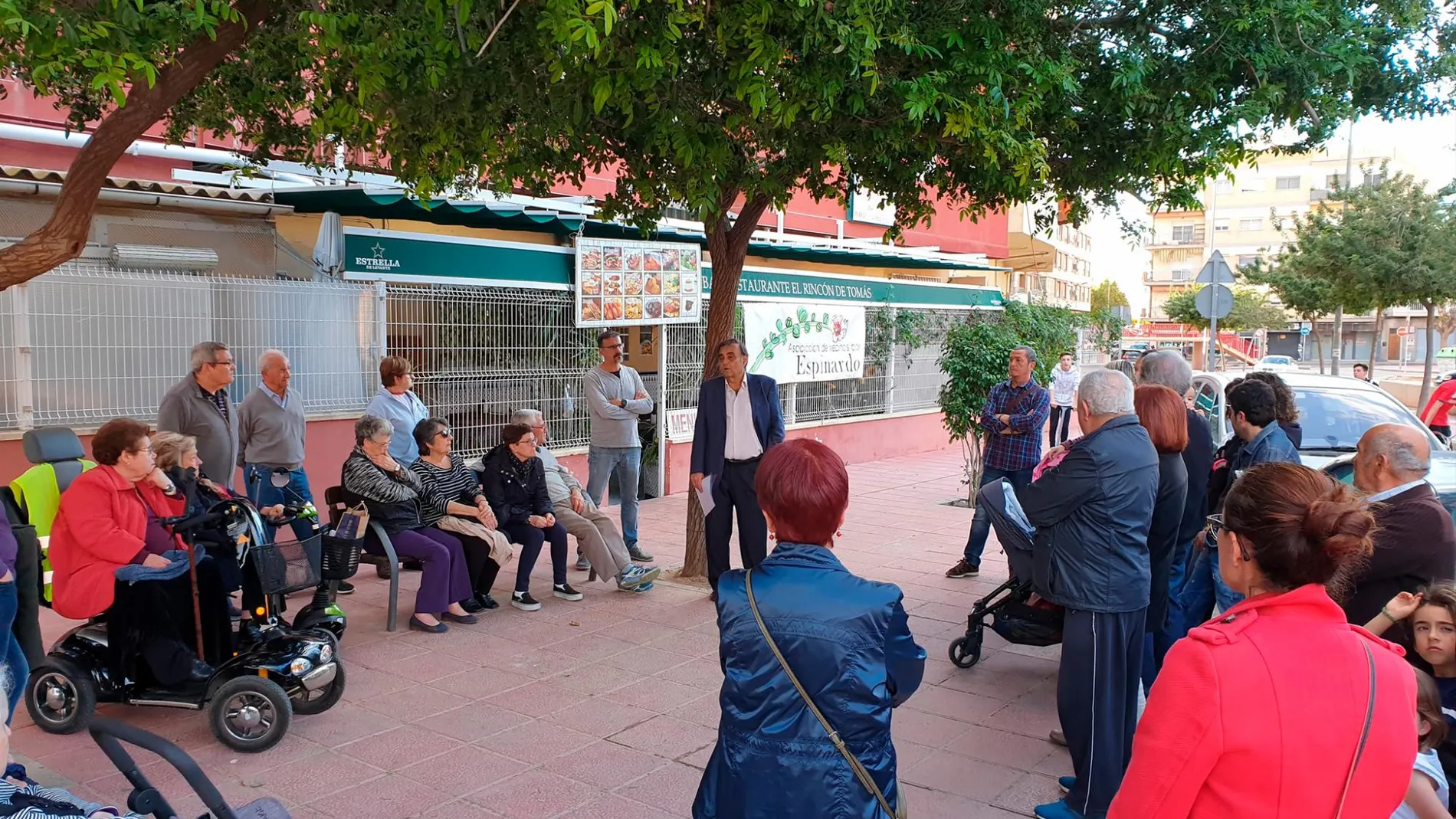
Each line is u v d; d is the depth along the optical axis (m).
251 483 7.21
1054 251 23.64
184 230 8.30
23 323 7.06
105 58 3.70
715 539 6.81
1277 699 1.80
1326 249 24.61
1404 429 4.04
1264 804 1.79
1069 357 17.20
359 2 4.98
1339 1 6.30
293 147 7.16
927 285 16.75
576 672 5.70
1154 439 4.37
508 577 8.00
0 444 6.96
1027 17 5.95
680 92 5.77
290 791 4.18
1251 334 63.50
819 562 2.42
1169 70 6.46
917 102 5.43
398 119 5.55
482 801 4.11
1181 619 5.41
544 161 6.81
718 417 6.71
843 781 2.27
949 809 4.13
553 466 7.53
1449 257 22.50
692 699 5.28
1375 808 1.82
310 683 4.71
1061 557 3.98
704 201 6.03
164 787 4.19
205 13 4.32
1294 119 6.67
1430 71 6.71
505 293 10.10
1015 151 5.68
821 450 2.51
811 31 5.05
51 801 2.38
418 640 6.27
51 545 4.70
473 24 5.02
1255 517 1.90
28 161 9.01
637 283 11.11
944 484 13.26
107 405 7.49
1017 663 5.96
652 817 3.98
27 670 4.31
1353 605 4.00
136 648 4.72
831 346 14.42
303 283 8.53
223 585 4.93
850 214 17.28
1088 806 3.92
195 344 7.92
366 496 6.38
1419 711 2.88
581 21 4.04
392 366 7.62
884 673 2.33
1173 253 79.88
